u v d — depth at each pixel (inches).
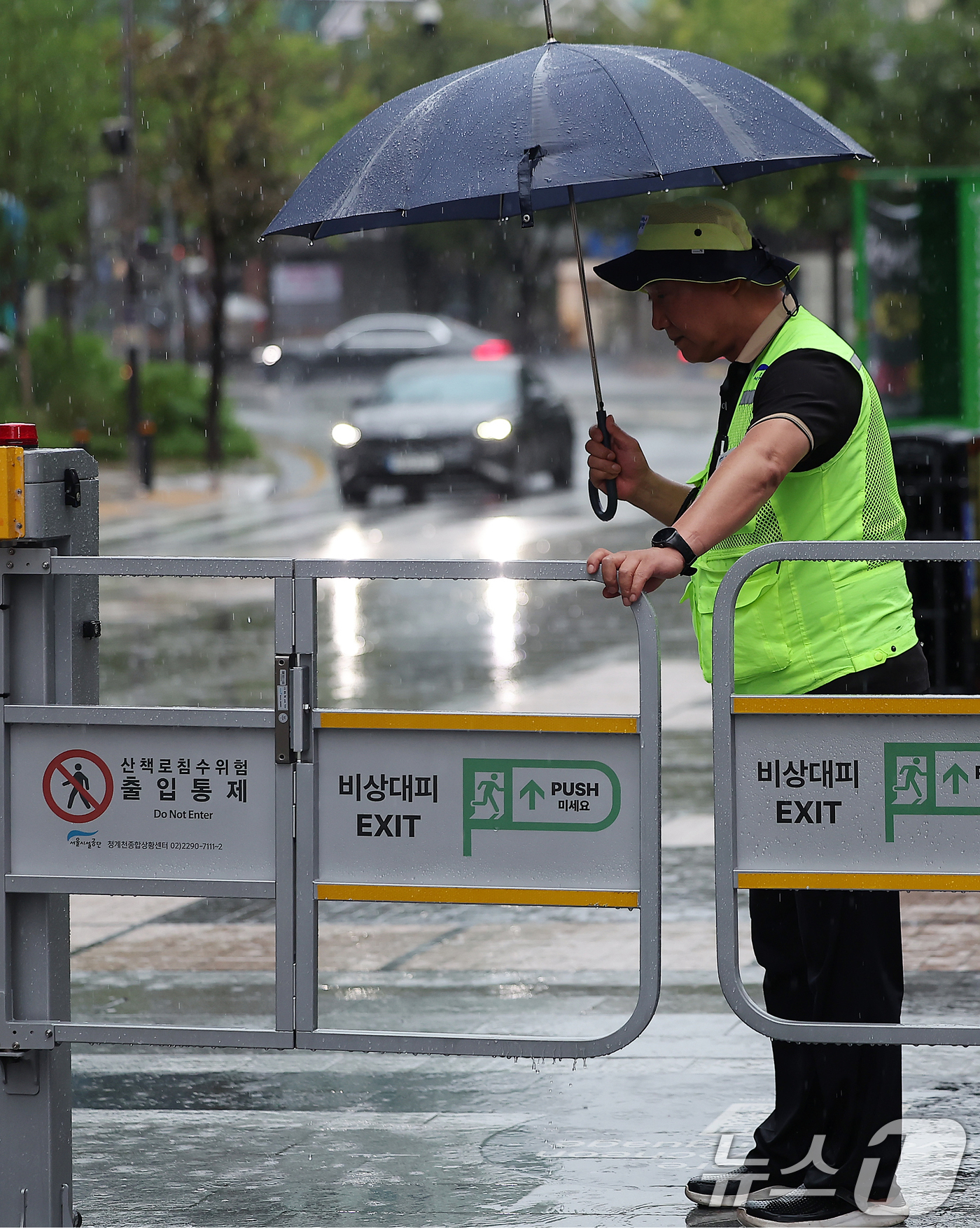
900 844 474.6
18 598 505.0
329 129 4640.8
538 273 7401.6
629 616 1958.7
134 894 498.6
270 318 6899.6
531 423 3137.3
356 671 1604.3
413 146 511.2
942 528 1342.3
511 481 3053.6
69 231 4183.1
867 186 2100.1
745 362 539.5
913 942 844.6
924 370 2112.5
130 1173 587.5
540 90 506.0
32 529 491.8
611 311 7829.7
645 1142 609.0
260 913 943.7
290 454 4343.0
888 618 524.1
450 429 3026.6
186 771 495.5
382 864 488.7
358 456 3053.6
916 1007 743.7
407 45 6397.6
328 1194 565.6
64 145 4104.3
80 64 4092.0
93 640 520.1
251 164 3993.6
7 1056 502.9
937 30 4859.7
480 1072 689.0
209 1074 697.0
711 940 865.5
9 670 504.1
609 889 479.2
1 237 4124.0
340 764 488.7
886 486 529.3
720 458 545.3
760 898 554.3
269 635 1856.5
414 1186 571.2
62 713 497.4
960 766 471.2
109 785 498.6
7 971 503.8
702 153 498.0
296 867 490.9
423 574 476.7
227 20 4124.0
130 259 3727.9
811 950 526.9
